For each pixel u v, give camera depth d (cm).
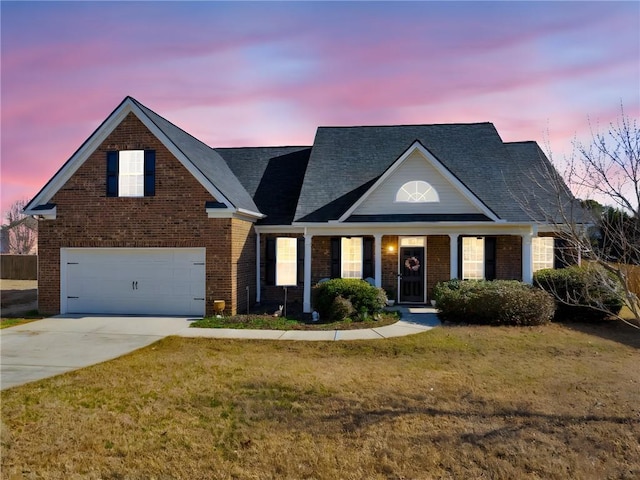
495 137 1686
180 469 429
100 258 1347
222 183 1420
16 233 5006
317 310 1266
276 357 853
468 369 764
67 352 891
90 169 1338
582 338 993
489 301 1129
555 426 521
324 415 558
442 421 538
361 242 1508
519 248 1461
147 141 1320
